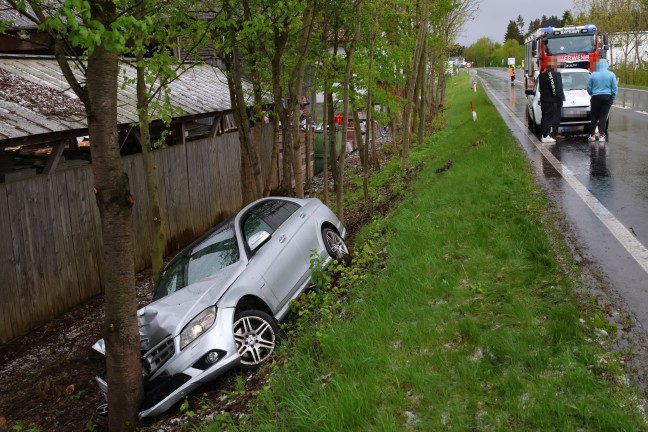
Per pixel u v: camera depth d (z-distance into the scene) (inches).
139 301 382.3
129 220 210.4
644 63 1675.7
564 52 943.7
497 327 184.9
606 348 162.6
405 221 341.4
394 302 223.8
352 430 148.9
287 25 362.9
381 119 615.5
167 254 480.1
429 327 192.4
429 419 147.0
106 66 194.1
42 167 412.5
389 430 142.9
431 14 692.7
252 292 246.1
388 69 554.3
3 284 325.1
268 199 310.5
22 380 293.9
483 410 145.8
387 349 188.4
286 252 277.0
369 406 156.2
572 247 251.0
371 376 169.5
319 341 214.4
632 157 462.9
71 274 376.5
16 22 472.1
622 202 323.0
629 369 151.9
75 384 282.5
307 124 519.5
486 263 241.0
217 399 214.7
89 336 337.7
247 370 232.1
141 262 451.5
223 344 223.1
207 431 180.7
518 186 367.6
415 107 921.5
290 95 399.5
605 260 232.2
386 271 268.4
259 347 238.2
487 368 162.1
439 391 157.2
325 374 191.2
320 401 164.1
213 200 557.9
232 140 596.7
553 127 589.9
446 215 323.0
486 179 394.0
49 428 249.6
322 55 413.1
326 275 283.3
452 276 231.6
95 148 200.1
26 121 328.2
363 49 509.7
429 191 410.3
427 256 259.3
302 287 280.7
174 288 264.8
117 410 215.8
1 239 323.6
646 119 724.0
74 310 375.9
